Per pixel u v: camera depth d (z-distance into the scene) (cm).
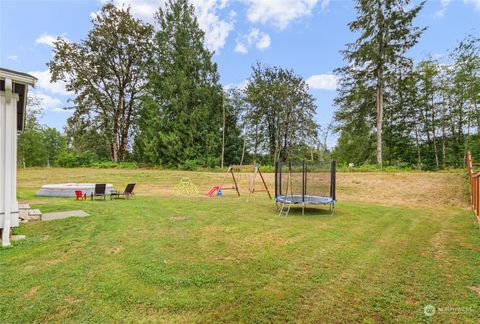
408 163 2281
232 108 2916
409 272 351
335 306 271
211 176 1870
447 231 563
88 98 2730
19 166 2955
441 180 1202
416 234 538
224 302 277
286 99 2862
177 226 587
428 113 2191
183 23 2639
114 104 2841
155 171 2194
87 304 274
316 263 381
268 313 259
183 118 2512
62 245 447
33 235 500
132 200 991
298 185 961
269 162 2983
